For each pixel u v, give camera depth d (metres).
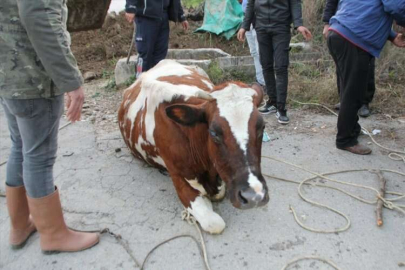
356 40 3.49
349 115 3.77
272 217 2.97
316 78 5.96
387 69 5.88
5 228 2.95
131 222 2.98
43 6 1.85
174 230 2.88
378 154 3.92
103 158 4.00
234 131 2.32
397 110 4.95
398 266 2.46
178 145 2.86
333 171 3.61
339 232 2.78
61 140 4.43
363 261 2.50
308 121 4.80
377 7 3.42
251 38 5.57
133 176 3.64
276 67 4.59
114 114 5.21
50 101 2.22
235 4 7.85
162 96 3.02
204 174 2.95
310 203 3.13
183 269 2.50
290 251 2.61
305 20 7.16
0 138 4.57
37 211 2.49
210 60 6.35
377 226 2.83
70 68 2.05
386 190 3.29
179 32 8.06
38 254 2.66
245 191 2.24
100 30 8.66
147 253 2.65
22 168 2.52
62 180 3.59
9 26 1.99
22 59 2.03
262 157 3.91
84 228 2.92
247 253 2.61
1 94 2.08
